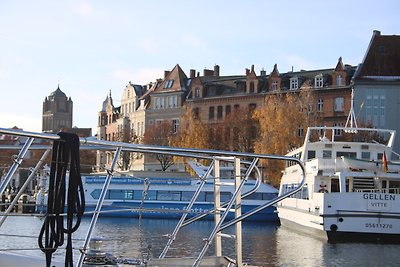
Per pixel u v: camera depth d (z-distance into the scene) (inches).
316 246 1041.5
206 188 1793.8
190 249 943.0
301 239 1172.5
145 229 1392.7
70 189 274.1
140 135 4094.5
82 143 309.1
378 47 3129.9
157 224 1573.6
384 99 3026.6
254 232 1354.6
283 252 973.8
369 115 3029.0
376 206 1079.0
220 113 3636.8
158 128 3617.1
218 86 3703.3
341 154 1336.1
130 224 1553.9
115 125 4707.2
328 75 3260.3
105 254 418.0
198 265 382.3
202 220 1749.5
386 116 3011.8
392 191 1210.6
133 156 3014.3
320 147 1342.3
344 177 1152.8
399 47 3127.5
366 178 1189.7
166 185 1834.4
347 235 1086.4
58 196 275.6
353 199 1086.4
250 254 952.9
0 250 324.2
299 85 3334.2
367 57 3115.2
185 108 3604.8
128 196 1851.6
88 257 413.4
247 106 3508.9
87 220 1663.4
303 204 1264.8
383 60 3100.4
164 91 3966.5
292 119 2506.2
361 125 2613.2
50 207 275.7
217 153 358.3
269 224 1660.9
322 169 1209.4
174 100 3922.2
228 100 3599.9
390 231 1072.2
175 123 3905.0
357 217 1080.2
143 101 4151.1
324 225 1088.8
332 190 1227.9
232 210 396.5
